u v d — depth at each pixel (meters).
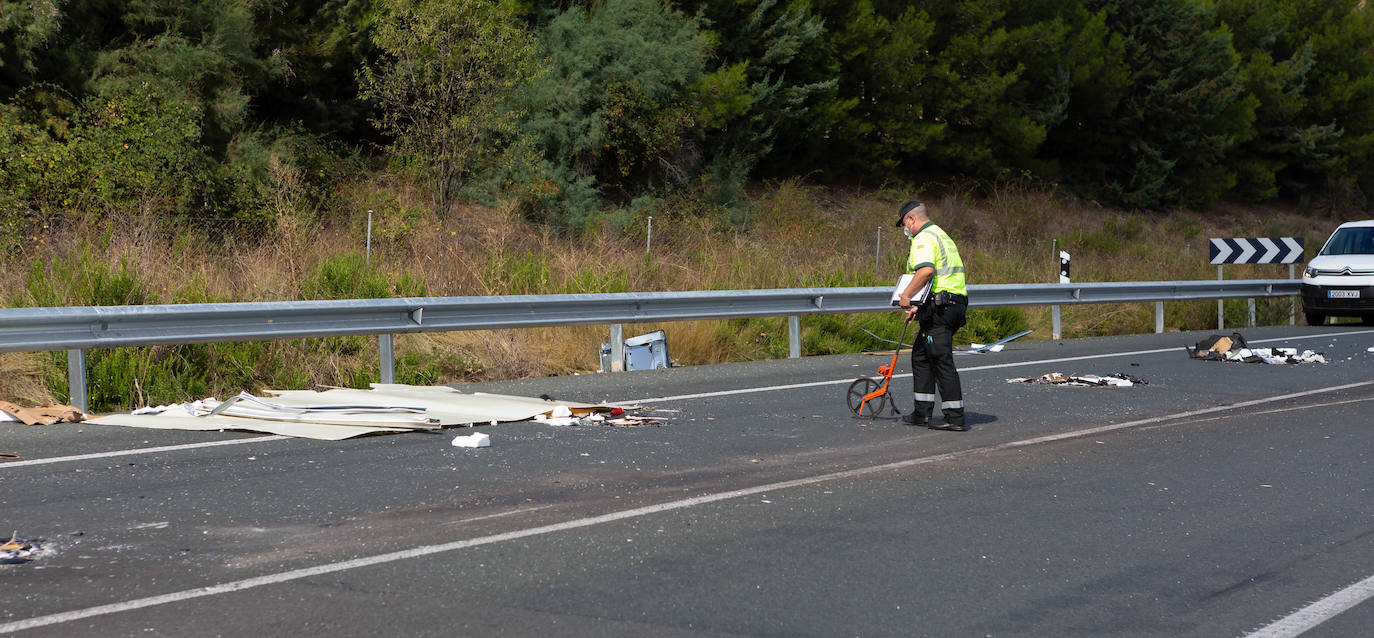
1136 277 24.19
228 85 20.33
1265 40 46.72
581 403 9.89
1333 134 46.03
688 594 4.61
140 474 6.72
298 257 13.44
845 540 5.46
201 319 9.66
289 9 23.30
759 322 15.46
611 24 25.81
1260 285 21.73
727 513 5.95
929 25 33.75
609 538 5.42
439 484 6.52
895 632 4.22
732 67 28.03
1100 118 40.97
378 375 11.36
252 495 6.20
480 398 9.80
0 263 11.77
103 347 9.12
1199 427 8.93
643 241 20.39
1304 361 13.82
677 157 27.39
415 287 13.48
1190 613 4.49
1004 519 5.93
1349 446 8.15
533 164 22.75
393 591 4.58
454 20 21.16
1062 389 11.17
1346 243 21.23
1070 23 38.84
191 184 17.17
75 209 15.17
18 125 16.92
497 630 4.15
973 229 32.84
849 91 34.00
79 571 4.79
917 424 8.88
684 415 9.27
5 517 5.68
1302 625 4.36
